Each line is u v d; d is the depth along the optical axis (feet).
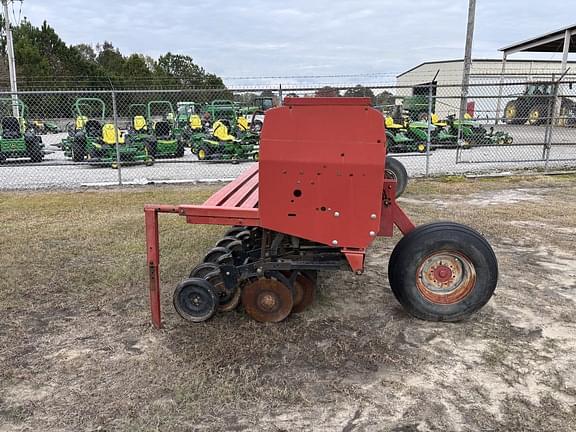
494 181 30.25
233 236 14.06
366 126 8.96
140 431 7.38
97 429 7.45
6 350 9.80
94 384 8.61
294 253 10.68
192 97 86.79
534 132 66.33
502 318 11.14
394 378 8.76
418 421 7.59
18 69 127.75
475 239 10.32
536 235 17.83
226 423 7.56
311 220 9.50
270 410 7.87
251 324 10.76
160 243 16.52
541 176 31.83
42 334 10.48
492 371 8.99
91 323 10.97
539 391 8.38
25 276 13.71
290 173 9.30
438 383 8.61
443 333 10.43
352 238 9.49
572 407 7.93
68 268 14.37
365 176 9.14
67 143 47.96
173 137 46.34
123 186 29.60
